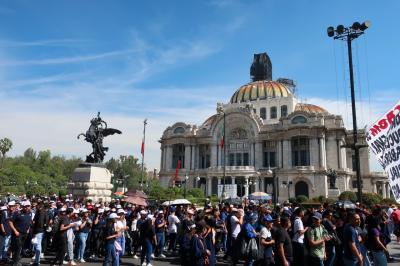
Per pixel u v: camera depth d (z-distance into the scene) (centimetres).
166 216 2572
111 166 17650
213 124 11206
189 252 1199
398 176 1178
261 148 10494
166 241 2666
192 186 10956
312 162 9575
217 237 2205
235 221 1933
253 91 12425
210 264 1322
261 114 11888
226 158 10944
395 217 2372
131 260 2053
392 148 1210
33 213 2261
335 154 9950
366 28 2783
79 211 2041
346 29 2877
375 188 10919
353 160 10975
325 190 9194
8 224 1767
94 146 4034
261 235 1348
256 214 2080
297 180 9556
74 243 2075
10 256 1969
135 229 2159
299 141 10050
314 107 11825
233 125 11031
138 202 2506
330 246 1411
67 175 18512
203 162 11644
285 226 1259
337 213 1691
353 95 2784
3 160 15600
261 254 1340
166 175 11619
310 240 1295
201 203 7294
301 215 1650
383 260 1221
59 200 3078
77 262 1912
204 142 11506
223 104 12888
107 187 3944
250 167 9788
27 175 11956
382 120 1296
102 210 2156
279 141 10188
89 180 3756
